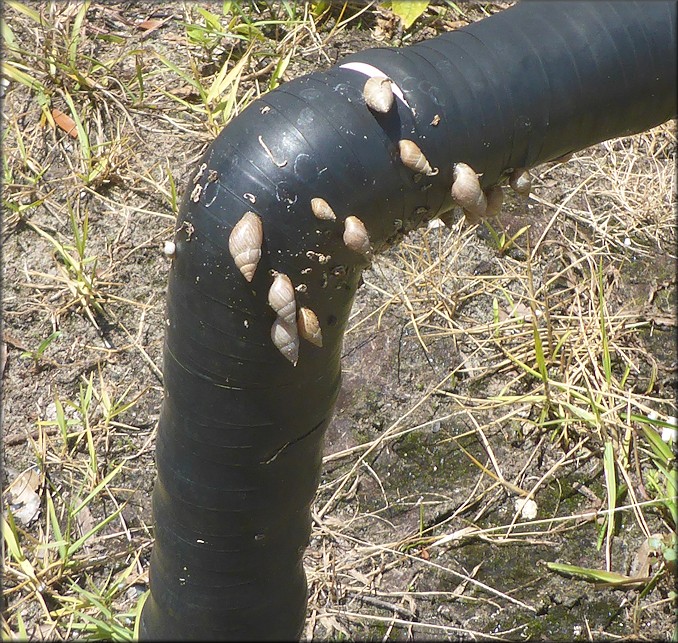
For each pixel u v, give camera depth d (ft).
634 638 3.42
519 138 2.94
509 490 3.59
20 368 3.68
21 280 3.77
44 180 3.96
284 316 2.87
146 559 3.49
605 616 3.44
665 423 3.54
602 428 3.60
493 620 3.44
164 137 4.12
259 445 2.99
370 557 3.50
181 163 4.05
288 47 4.39
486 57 2.93
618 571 3.49
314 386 3.00
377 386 3.70
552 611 3.45
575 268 3.95
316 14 4.54
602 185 4.25
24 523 3.52
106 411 3.62
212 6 4.57
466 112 2.90
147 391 3.68
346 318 3.00
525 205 4.12
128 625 3.40
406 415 3.67
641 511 3.56
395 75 2.89
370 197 2.88
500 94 2.92
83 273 3.76
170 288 2.95
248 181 2.85
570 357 3.72
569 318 3.79
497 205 3.01
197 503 3.02
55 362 3.69
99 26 4.45
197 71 4.25
